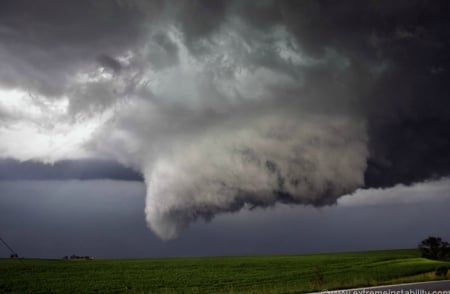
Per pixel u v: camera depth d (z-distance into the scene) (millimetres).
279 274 62062
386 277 49281
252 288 43406
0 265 78875
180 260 112188
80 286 49125
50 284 51000
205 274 64375
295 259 104750
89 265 83000
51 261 98188
